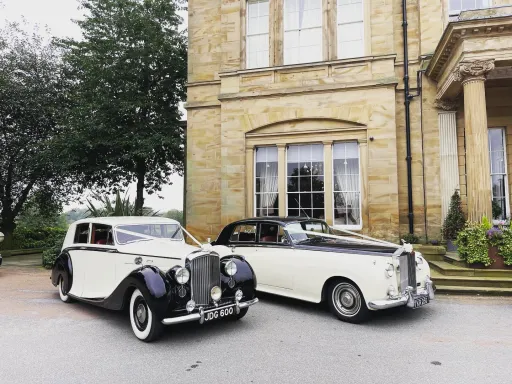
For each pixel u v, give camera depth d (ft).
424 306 20.62
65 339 15.92
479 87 26.30
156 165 53.93
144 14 47.67
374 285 16.98
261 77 36.55
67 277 21.83
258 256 22.29
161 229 21.36
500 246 24.49
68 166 45.98
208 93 40.11
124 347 14.93
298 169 35.47
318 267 19.17
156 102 49.19
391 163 32.09
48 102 54.44
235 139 36.76
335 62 34.09
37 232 65.05
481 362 13.05
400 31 35.12
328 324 17.87
